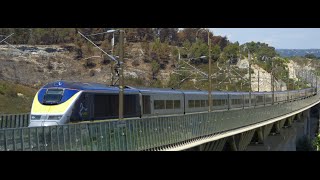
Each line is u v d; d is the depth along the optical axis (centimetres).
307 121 9688
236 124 4350
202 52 9612
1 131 1731
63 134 2002
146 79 9212
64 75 8881
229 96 6122
